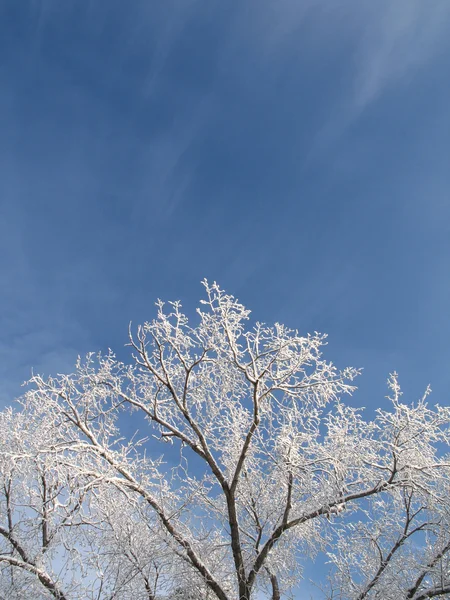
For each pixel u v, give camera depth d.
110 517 7.95
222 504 9.56
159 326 8.15
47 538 7.66
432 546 8.45
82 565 7.44
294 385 7.86
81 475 7.43
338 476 7.70
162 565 7.87
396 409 8.01
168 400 8.74
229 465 9.21
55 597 7.30
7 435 8.14
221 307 7.87
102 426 8.57
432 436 8.20
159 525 7.96
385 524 8.59
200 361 8.15
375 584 8.30
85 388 8.51
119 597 7.49
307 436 8.12
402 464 8.07
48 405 8.24
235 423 9.09
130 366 8.69
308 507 8.39
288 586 8.55
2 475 7.66
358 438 8.06
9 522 7.92
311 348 7.93
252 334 7.96
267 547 8.01
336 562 8.79
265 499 9.02
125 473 8.03
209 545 8.55
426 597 7.75
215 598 8.52
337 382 7.81
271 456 8.30
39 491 8.18
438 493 8.26
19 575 7.44
